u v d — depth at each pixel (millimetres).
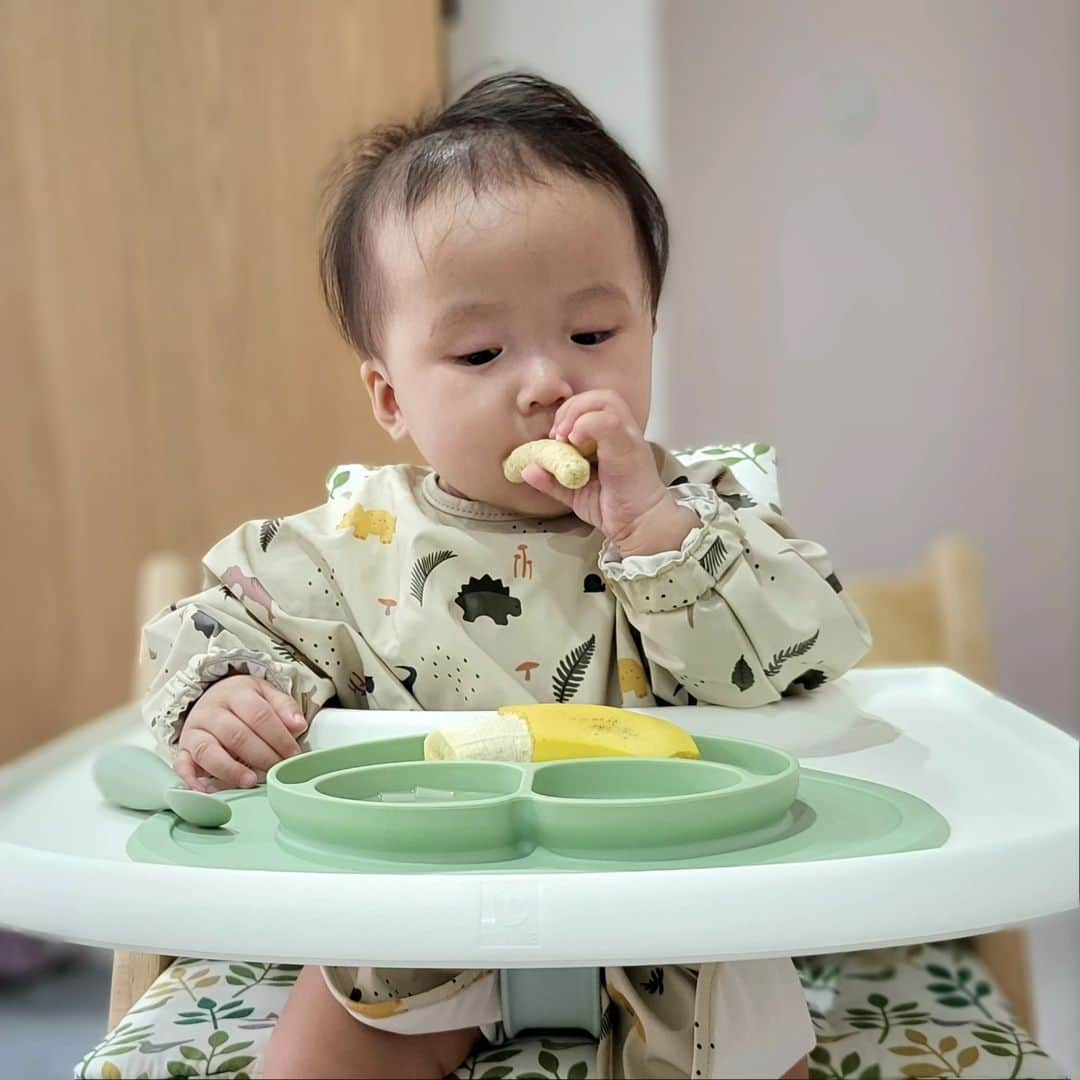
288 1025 685
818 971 901
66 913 468
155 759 641
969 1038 776
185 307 1487
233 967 816
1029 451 1938
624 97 1586
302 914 452
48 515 1534
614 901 447
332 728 670
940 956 919
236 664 691
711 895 448
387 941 446
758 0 1886
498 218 703
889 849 494
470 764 556
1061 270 1903
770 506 830
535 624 743
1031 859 470
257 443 1500
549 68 1581
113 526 1527
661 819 491
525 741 577
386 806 495
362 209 778
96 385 1507
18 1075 1347
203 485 1513
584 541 764
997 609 1962
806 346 1932
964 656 1125
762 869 456
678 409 1944
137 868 471
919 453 1950
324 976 678
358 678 759
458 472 738
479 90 832
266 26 1444
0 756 1566
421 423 742
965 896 458
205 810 547
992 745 651
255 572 770
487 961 443
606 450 663
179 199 1473
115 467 1517
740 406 1947
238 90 1452
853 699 729
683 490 699
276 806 536
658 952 442
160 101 1462
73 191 1479
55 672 1558
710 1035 625
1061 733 626
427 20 1430
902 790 581
